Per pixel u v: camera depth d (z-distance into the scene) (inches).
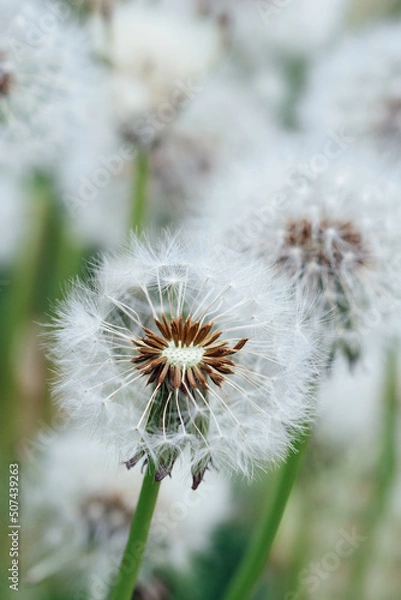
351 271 13.8
